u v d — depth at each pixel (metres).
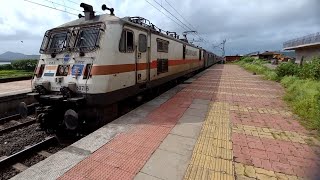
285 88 11.68
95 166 3.57
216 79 16.61
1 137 6.27
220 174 3.36
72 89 5.72
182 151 4.09
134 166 3.57
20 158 5.03
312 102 6.42
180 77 14.05
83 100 5.64
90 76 5.60
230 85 13.09
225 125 5.54
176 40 11.66
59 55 6.36
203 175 3.32
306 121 5.82
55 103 6.16
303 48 32.19
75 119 5.43
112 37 5.91
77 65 5.89
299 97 7.66
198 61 20.09
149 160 3.76
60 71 6.17
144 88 7.97
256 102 8.23
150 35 8.10
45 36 6.98
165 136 4.80
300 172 3.41
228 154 3.98
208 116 6.34
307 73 12.40
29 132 6.68
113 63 5.88
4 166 4.70
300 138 4.71
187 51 14.62
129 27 6.60
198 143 4.44
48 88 6.23
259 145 4.37
